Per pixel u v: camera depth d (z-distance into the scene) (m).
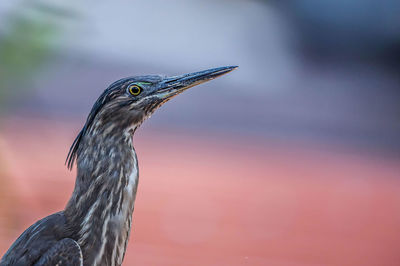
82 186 5.49
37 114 18.12
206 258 11.39
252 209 14.66
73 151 5.73
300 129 23.25
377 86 30.00
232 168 17.95
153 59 26.97
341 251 12.53
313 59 31.28
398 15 31.55
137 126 5.71
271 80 29.12
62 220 5.50
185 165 17.75
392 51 31.61
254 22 30.48
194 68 27.50
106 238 5.43
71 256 5.21
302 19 31.64
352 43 31.70
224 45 29.25
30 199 11.27
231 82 27.64
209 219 13.38
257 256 11.84
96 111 5.54
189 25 28.52
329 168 18.91
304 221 14.25
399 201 16.22
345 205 15.63
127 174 5.55
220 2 29.84
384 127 24.59
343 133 23.31
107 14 27.06
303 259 11.86
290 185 16.86
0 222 9.02
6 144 8.56
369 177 18.28
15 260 5.32
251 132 22.28
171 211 14.02
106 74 23.53
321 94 28.38
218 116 23.78
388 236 13.64
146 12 27.66
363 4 31.55
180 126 22.27
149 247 11.71
